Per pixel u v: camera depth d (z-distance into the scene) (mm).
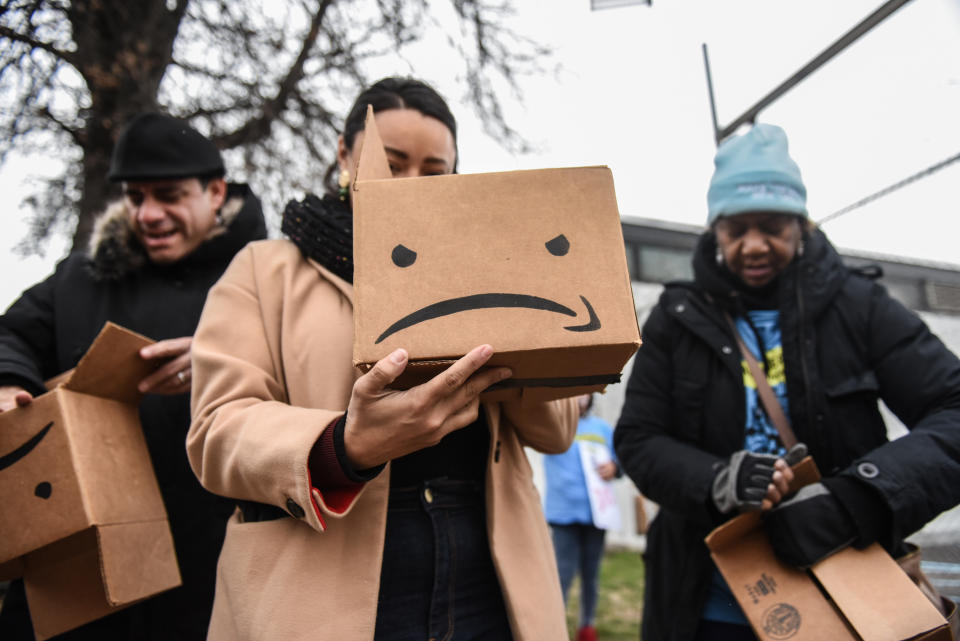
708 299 1693
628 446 1655
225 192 1867
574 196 903
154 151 1655
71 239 4516
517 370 903
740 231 1652
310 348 1046
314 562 946
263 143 5117
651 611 1647
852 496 1277
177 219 1700
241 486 949
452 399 852
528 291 851
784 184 1615
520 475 1171
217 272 1781
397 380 896
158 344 1316
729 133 3283
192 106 4871
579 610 3797
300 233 1134
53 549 1228
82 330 1637
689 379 1641
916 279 4617
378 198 899
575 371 918
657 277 7711
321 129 5156
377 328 842
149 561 1238
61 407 1193
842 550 1272
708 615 1528
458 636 1024
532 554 1104
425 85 1277
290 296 1093
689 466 1472
